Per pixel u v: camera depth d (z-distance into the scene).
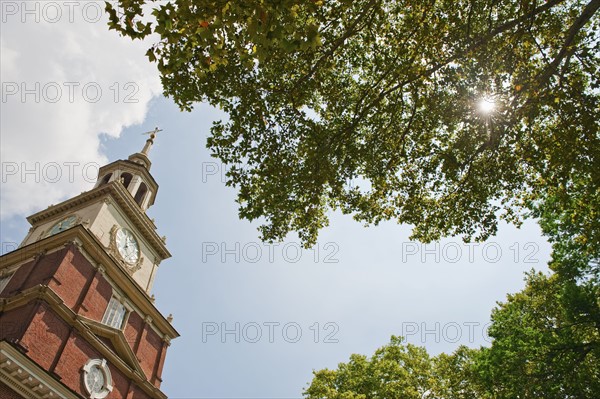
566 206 16.59
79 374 21.66
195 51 10.72
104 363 23.16
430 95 15.71
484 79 14.66
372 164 16.80
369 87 16.27
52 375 19.61
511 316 22.45
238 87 14.77
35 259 24.64
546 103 14.14
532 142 15.97
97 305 24.61
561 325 21.12
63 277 23.11
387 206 18.25
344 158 16.59
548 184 15.23
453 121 15.77
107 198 29.36
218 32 9.84
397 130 16.77
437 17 15.17
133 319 27.25
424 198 17.69
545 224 21.97
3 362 18.09
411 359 32.56
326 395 28.83
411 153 17.06
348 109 16.62
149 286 30.27
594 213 15.75
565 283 20.81
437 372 30.09
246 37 9.32
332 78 16.47
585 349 19.44
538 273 23.86
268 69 15.20
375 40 15.26
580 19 12.56
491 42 14.91
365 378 31.06
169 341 29.58
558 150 14.53
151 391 25.89
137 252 30.44
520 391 19.34
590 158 13.98
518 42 14.89
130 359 25.06
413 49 15.38
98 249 25.52
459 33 14.77
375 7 13.94
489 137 15.80
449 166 16.22
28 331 19.89
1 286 24.77
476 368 21.88
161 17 9.27
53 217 30.41
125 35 9.53
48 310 21.44
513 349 20.66
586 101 13.75
